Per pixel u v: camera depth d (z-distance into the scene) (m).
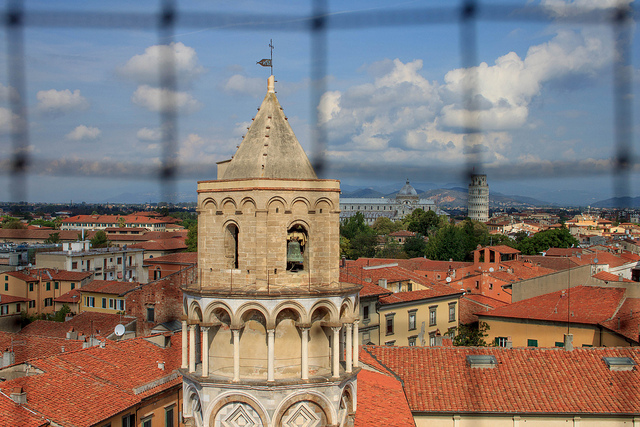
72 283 114.06
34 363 41.00
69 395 37.53
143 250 145.50
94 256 130.62
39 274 113.38
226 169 27.28
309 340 25.70
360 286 27.36
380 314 75.81
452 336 88.62
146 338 50.53
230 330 25.41
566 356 44.66
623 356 44.12
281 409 24.17
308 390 24.56
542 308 72.00
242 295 24.41
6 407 34.00
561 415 39.28
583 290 74.44
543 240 180.38
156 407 41.97
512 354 45.19
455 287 98.62
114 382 40.84
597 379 41.91
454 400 40.03
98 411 36.62
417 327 82.00
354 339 27.33
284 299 24.45
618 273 129.88
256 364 25.08
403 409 33.91
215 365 25.77
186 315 26.78
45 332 70.75
